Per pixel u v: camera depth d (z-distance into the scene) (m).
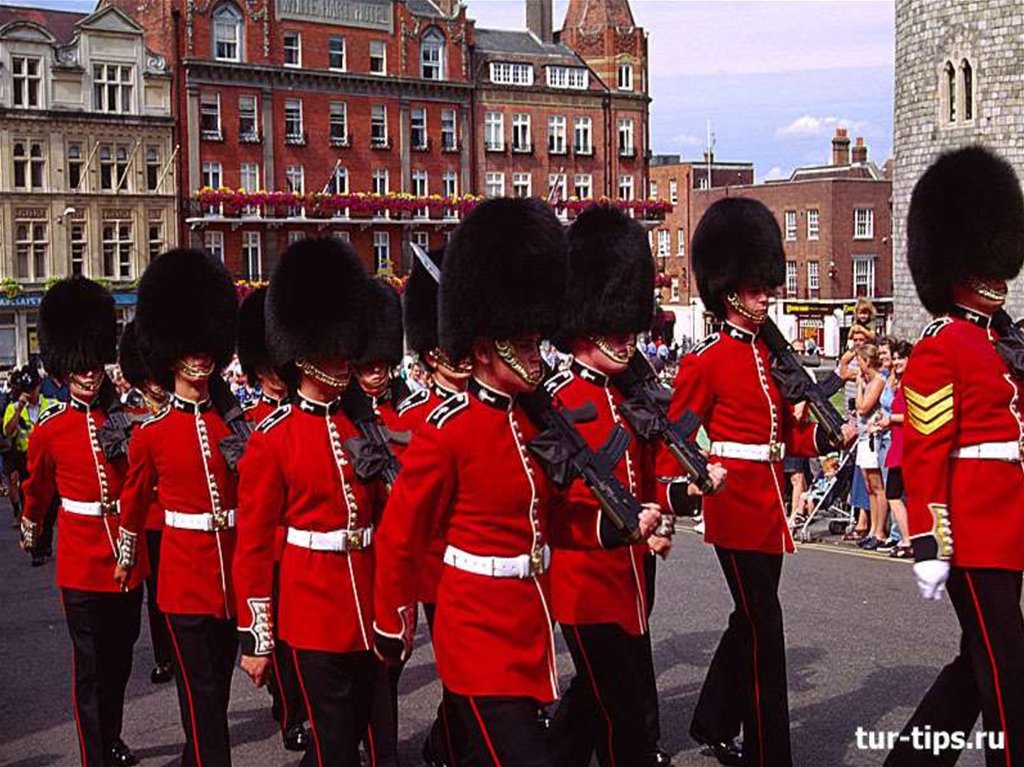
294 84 49.84
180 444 7.33
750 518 7.27
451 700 6.07
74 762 8.07
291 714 8.12
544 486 5.60
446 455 5.43
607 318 6.67
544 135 57.38
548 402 5.67
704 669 9.24
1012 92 33.25
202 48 47.28
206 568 7.22
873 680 8.67
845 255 66.50
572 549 6.10
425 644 10.60
